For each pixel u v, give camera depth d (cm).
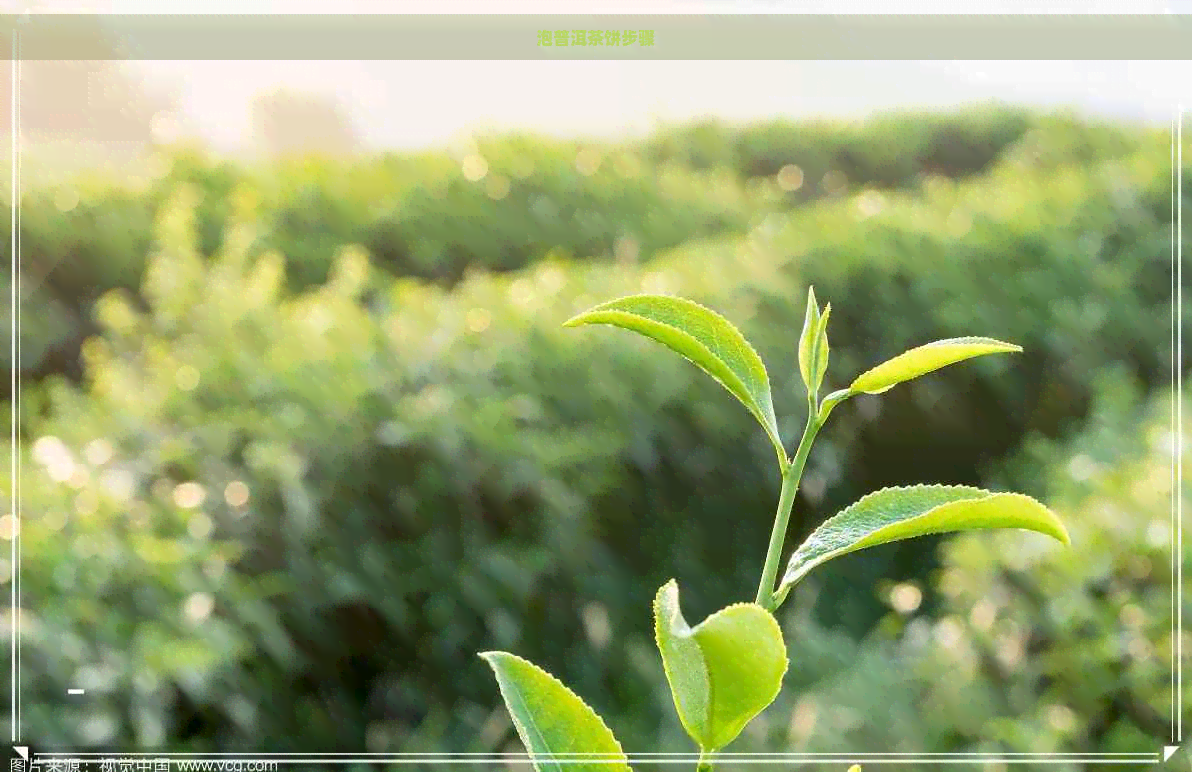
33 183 466
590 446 324
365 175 573
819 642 280
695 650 41
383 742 285
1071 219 446
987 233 441
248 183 557
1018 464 402
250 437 288
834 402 47
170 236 390
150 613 242
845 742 222
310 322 329
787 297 399
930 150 823
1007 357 424
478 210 576
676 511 349
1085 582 233
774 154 791
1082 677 224
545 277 388
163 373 300
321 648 283
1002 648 232
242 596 262
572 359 338
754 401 48
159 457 271
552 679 45
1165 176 441
